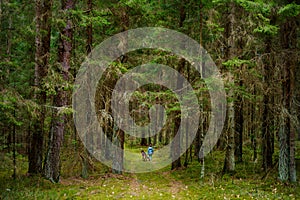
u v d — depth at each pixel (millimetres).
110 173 14586
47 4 11828
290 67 11219
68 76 11461
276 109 11648
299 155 16750
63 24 10977
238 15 13484
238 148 16828
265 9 9656
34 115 9328
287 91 11391
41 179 11672
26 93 10617
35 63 11789
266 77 12469
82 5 13102
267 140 13703
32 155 12570
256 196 10133
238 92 12008
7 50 13766
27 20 12508
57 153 12141
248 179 12523
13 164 11320
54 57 13211
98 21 11281
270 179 12047
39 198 9609
